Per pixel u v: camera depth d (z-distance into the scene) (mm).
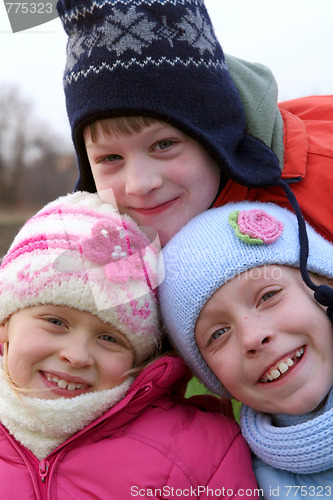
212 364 1610
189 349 1654
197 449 1551
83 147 1812
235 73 1910
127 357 1633
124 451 1540
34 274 1552
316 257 1635
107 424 1600
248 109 1870
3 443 1609
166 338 1779
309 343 1534
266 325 1516
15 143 8828
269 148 1827
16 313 1604
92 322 1565
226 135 1753
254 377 1533
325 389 1522
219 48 1801
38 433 1582
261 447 1565
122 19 1629
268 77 1977
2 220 7062
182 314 1609
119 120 1630
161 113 1617
